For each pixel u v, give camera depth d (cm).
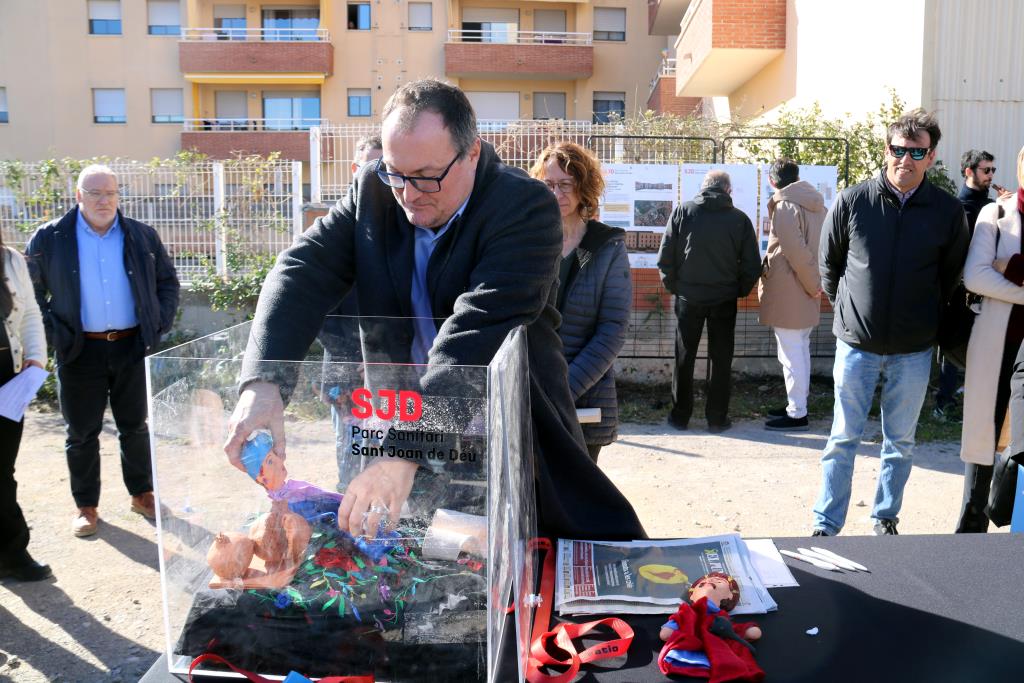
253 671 108
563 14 2606
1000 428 350
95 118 2453
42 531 433
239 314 845
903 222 354
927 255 353
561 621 132
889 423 373
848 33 933
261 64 2412
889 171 358
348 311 176
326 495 104
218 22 2512
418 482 101
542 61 2508
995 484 290
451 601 102
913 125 347
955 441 592
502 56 2491
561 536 159
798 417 646
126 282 418
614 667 119
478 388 98
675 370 645
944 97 759
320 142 879
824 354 785
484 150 163
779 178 627
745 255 610
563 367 186
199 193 844
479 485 100
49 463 557
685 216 614
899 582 144
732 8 1168
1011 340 342
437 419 99
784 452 582
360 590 104
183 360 106
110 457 567
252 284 838
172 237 848
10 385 347
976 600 137
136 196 841
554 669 119
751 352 786
